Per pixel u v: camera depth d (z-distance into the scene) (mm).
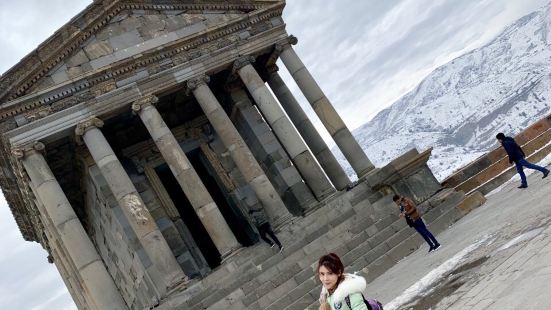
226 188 31312
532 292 6867
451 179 25734
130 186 23297
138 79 25422
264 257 22219
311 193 29031
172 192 32781
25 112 23359
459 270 11406
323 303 4836
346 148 27188
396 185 24078
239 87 30844
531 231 10742
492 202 21203
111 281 21578
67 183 31469
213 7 28781
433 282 11961
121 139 29859
